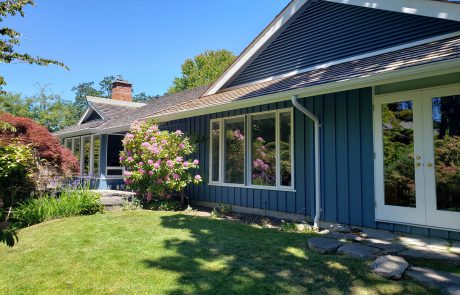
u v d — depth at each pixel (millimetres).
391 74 4469
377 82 4738
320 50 7730
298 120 7070
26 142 8836
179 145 8641
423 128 5027
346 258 3969
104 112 16031
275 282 3344
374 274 3426
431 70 4117
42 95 28000
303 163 6930
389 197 5352
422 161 5016
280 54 8641
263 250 4418
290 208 7121
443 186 4816
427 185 4953
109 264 4035
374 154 5547
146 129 8938
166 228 5902
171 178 8500
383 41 6633
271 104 7664
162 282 3436
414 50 5652
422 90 5055
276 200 7422
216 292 3160
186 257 4215
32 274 3852
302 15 8211
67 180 9773
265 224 6477
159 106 13789
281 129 7453
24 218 7062
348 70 5859
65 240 5223
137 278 3568
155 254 4371
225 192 8727
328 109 6246
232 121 8695
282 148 7402
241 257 4160
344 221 5891
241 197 8250
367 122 5684
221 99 8086
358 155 5770
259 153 7926
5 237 3648
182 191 8969
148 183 8781
